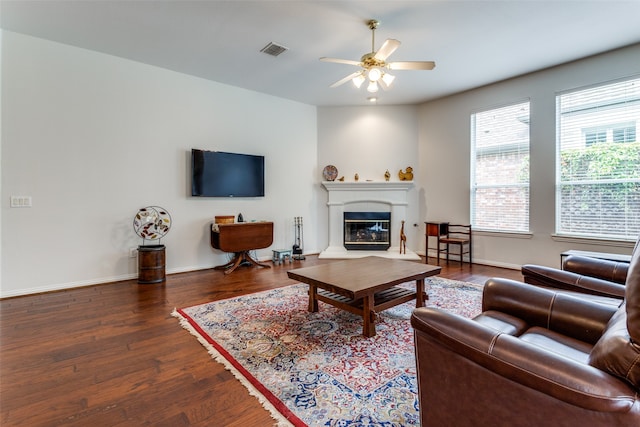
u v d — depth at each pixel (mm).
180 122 4543
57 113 3660
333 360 2119
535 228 4512
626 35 3479
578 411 923
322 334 2518
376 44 3672
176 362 2100
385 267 3158
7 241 3422
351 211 6027
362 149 6031
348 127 6051
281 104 5613
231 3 2906
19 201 3471
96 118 3906
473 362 1134
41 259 3604
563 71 4207
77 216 3812
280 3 2902
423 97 5562
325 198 6102
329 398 1722
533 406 1009
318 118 6109
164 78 4391
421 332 1290
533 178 4512
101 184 3959
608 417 881
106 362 2100
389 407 1646
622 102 3793
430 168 5785
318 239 6094
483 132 5098
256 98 5305
